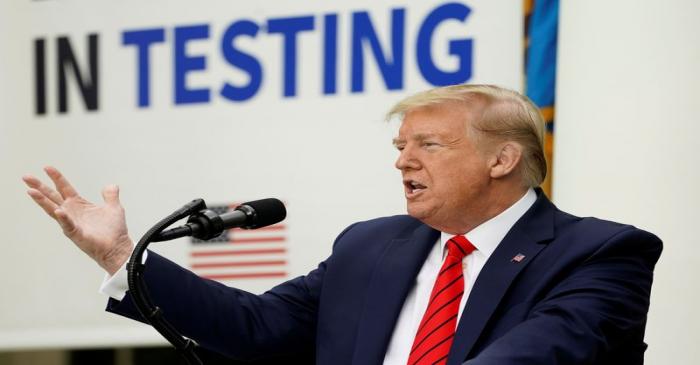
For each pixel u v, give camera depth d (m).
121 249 3.88
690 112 5.18
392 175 6.00
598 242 3.81
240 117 6.30
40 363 7.03
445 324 3.83
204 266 6.25
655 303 5.18
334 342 4.10
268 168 6.22
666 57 5.22
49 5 6.75
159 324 3.27
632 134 5.25
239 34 6.34
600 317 3.54
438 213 4.04
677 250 5.16
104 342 6.52
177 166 6.42
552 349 3.36
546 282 3.75
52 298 6.65
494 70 5.77
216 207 6.32
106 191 3.95
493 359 3.28
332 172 6.09
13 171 6.73
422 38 5.93
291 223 6.14
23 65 6.77
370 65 6.04
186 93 6.43
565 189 5.43
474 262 4.03
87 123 6.63
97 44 6.64
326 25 6.15
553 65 5.55
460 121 4.03
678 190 5.18
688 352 5.11
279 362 6.34
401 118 4.26
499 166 4.03
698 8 5.20
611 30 5.33
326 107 6.12
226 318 4.20
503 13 5.78
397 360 3.94
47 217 6.69
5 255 6.72
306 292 4.50
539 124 4.16
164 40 6.51
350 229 4.51
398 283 4.07
